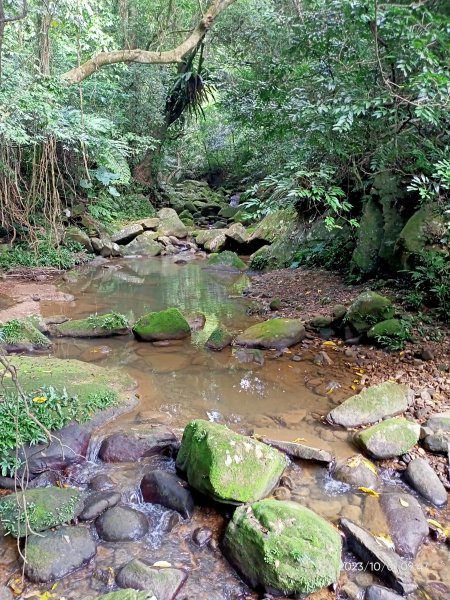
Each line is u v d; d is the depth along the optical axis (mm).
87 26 5570
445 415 3172
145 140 10375
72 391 3365
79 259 9070
